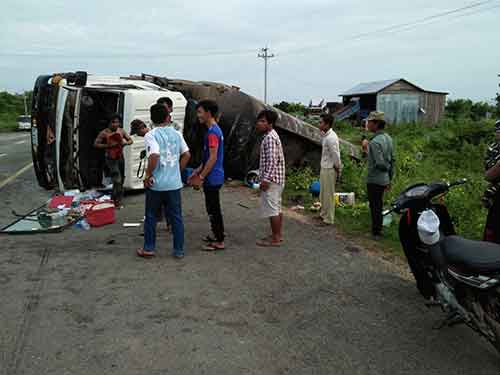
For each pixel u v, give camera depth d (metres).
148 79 13.62
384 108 41.75
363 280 5.13
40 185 9.74
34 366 3.36
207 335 3.85
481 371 3.40
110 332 3.88
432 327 4.06
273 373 3.33
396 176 10.66
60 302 4.45
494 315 3.43
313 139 12.27
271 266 5.53
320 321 4.14
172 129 5.63
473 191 8.20
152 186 5.50
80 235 6.70
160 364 3.41
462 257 3.52
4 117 50.53
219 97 12.51
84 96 9.30
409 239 4.26
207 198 5.95
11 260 5.60
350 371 3.37
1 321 4.04
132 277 5.10
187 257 5.79
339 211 8.25
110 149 8.38
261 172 6.13
